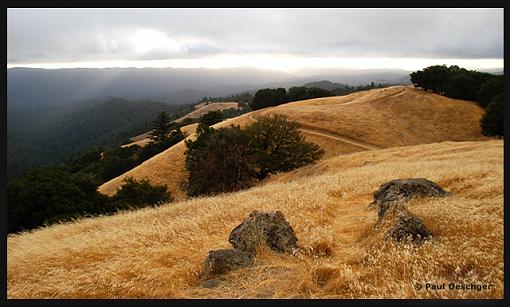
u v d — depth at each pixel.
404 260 5.81
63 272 7.45
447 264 5.66
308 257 6.95
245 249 7.25
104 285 6.42
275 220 7.63
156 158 57.69
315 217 9.91
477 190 10.13
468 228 6.78
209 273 6.51
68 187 25.00
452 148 33.75
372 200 12.55
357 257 6.57
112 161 77.62
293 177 33.22
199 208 14.28
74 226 15.08
